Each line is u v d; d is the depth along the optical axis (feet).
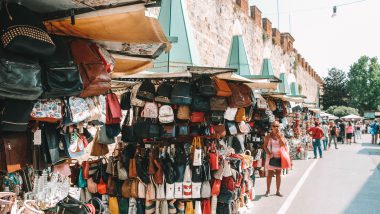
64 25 12.92
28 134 12.50
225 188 23.08
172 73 21.57
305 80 138.41
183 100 21.66
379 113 205.26
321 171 49.24
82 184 22.30
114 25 12.99
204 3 50.57
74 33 13.57
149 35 13.52
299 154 64.28
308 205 29.86
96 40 14.48
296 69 116.26
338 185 38.81
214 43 54.13
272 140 32.42
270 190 35.96
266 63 45.98
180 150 21.90
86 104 13.44
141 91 21.97
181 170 21.17
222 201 22.89
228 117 25.11
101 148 24.57
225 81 24.94
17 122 10.93
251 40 71.26
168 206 21.65
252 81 25.64
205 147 22.75
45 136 12.76
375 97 267.80
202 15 49.93
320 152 66.54
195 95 22.52
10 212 10.55
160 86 22.25
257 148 35.50
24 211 10.99
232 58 34.42
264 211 27.84
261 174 44.42
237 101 24.20
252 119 34.76
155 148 21.91
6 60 9.77
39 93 10.64
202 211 22.35
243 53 34.47
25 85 10.09
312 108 94.02
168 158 21.49
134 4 11.98
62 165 15.15
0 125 10.78
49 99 12.21
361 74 271.69
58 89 11.28
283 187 37.55
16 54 10.08
